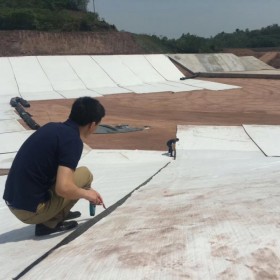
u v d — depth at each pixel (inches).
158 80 1590.8
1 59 1467.8
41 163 146.6
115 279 92.5
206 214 136.7
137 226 136.9
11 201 153.1
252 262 90.4
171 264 95.4
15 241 165.0
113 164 511.5
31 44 1812.3
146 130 812.6
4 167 518.6
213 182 229.9
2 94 1283.2
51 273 104.0
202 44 2475.4
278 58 2219.5
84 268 102.3
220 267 90.5
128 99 1233.4
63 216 167.0
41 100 1195.9
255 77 1662.2
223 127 820.6
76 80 1448.1
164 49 2289.6
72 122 151.2
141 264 98.1
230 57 2012.8
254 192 166.4
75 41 1930.4
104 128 813.2
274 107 1085.8
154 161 528.7
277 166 292.2
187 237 112.5
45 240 158.2
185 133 770.2
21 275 112.5
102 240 126.3
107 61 1611.7
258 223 115.2
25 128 791.7
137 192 227.1
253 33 3250.5
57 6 2422.5
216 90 1375.5
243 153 611.5
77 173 161.0
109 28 2183.8
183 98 1241.4
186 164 441.4
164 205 170.6
